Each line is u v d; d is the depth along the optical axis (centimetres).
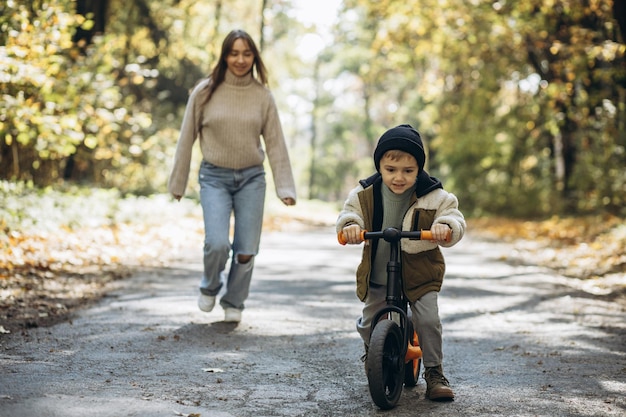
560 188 2845
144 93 2594
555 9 1952
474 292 1012
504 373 581
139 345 636
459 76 2703
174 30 2516
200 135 748
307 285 1030
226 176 740
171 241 1490
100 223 1491
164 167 2323
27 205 1301
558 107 2259
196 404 470
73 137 1268
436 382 501
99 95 1511
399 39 2284
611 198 2355
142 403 462
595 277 1199
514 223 2592
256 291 965
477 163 3152
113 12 2338
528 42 2236
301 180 6688
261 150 752
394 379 488
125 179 2312
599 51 1747
